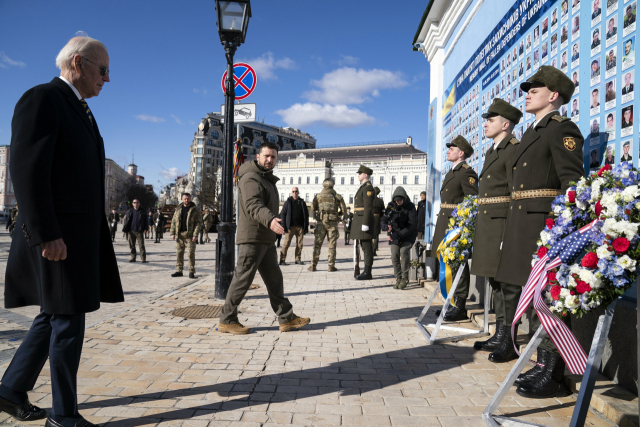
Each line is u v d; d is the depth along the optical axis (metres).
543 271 2.38
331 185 9.91
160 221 23.50
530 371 3.01
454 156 5.09
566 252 2.17
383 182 87.31
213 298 6.19
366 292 6.91
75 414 2.27
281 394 2.81
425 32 8.84
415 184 84.69
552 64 3.99
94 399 2.68
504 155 3.70
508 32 5.10
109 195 142.12
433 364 3.43
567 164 2.79
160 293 6.66
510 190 3.57
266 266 4.39
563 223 2.29
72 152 2.21
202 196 63.78
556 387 2.80
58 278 2.17
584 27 3.45
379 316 5.17
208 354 3.61
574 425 2.01
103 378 3.03
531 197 3.05
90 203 2.29
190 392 2.81
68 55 2.31
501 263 3.21
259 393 2.81
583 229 2.18
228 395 2.78
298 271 9.91
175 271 10.21
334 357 3.59
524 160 3.11
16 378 2.33
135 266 11.33
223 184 6.12
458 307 4.99
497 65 5.43
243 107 7.38
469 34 6.66
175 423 2.38
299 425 2.38
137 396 2.74
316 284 7.80
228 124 6.09
